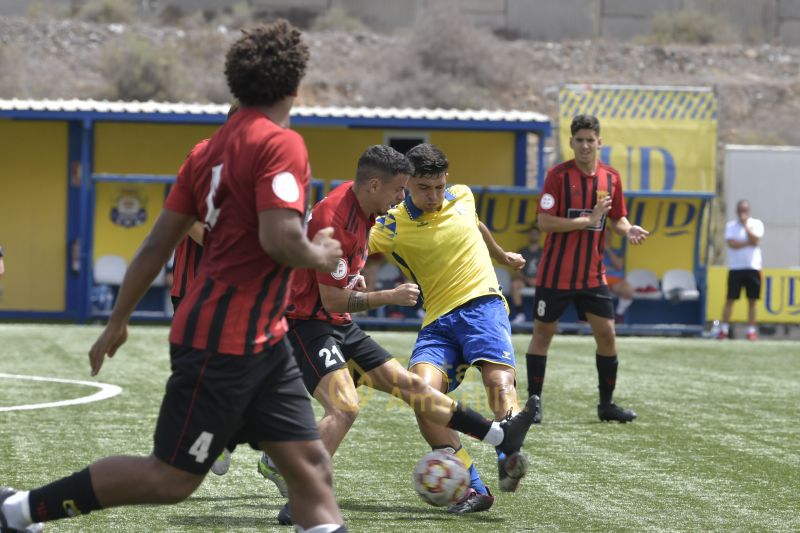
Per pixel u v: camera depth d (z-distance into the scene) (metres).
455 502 10.94
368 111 40.75
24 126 40.19
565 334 40.03
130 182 40.16
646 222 40.94
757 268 38.72
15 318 40.28
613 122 41.81
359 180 11.54
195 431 8.06
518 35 89.88
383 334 37.00
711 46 89.00
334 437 11.54
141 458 8.34
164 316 39.47
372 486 13.25
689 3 92.62
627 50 87.38
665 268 41.12
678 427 18.34
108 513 11.55
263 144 7.88
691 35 89.94
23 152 40.19
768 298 40.19
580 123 18.75
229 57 8.16
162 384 22.38
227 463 12.93
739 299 39.97
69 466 14.05
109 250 40.28
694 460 15.34
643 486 13.52
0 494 8.52
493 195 40.00
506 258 14.48
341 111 40.47
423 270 12.90
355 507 12.08
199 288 8.15
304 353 11.79
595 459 15.34
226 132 8.16
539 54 86.75
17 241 40.22
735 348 33.75
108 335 8.48
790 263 50.53
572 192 18.89
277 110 8.22
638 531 11.19
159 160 40.94
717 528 11.38
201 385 8.02
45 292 40.28
